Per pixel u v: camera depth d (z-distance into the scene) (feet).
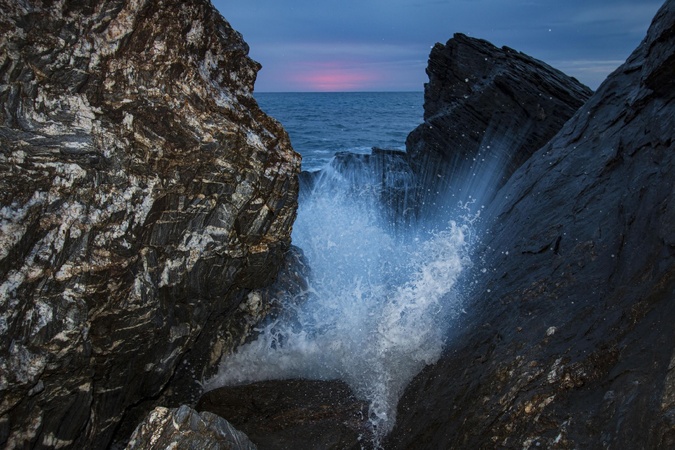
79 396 11.91
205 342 16.26
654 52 15.69
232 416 15.19
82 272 11.50
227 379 16.53
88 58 12.08
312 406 14.83
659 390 8.05
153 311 12.90
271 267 16.25
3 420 10.69
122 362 12.84
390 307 16.49
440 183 35.94
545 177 18.76
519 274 14.82
